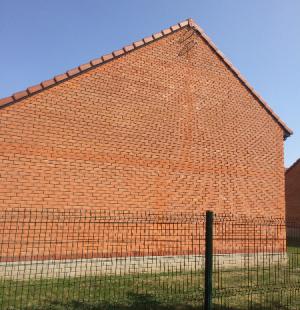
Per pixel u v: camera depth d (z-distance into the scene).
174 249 10.84
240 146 12.98
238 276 9.59
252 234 12.30
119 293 7.47
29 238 8.80
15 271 8.46
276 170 13.77
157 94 11.45
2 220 8.53
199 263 9.98
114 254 9.88
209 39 12.93
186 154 11.70
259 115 13.73
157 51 11.70
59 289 7.67
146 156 10.89
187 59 12.34
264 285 8.55
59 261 8.35
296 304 7.22
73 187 9.57
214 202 12.00
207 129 12.31
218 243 11.62
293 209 26.02
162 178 11.08
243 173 12.85
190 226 11.34
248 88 13.59
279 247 12.16
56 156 9.45
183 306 6.82
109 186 10.11
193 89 12.26
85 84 10.15
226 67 13.25
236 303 7.19
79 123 9.90
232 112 13.03
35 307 6.33
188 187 11.55
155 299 7.12
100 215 9.84
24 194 8.91
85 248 9.50
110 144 10.30
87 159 9.88
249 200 12.80
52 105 9.57
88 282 8.41
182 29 12.41
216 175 12.23
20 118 9.10
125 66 10.95
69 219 9.40
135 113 10.90
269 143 13.79
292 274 9.38
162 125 11.37
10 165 8.84
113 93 10.59
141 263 10.12
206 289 5.91
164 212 10.94
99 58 10.41
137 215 10.42
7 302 6.60
